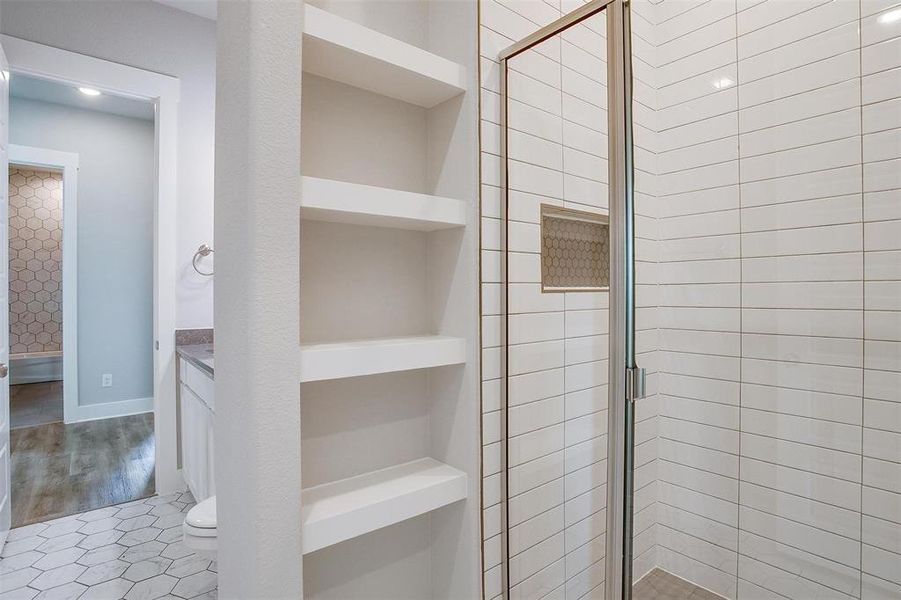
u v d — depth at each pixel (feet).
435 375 4.92
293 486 3.38
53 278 19.42
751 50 5.51
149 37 9.30
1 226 7.29
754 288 5.50
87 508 8.77
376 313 4.63
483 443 4.50
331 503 3.90
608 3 4.33
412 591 4.82
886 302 4.62
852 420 4.83
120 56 8.99
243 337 3.29
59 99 13.64
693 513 5.89
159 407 9.30
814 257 5.07
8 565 6.98
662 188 6.22
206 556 7.20
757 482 5.45
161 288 9.32
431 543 4.93
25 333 18.94
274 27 3.31
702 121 5.87
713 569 5.72
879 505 4.65
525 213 4.65
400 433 4.77
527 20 4.96
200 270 9.80
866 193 4.74
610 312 4.43
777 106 5.33
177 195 9.57
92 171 14.53
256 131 3.21
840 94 4.90
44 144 13.78
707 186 5.84
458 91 4.59
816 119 5.05
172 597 6.27
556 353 4.61
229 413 3.55
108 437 12.75
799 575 5.14
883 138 4.64
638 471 5.79
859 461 4.78
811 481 5.08
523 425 4.65
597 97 4.41
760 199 5.46
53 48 8.32
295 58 3.41
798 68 5.17
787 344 5.26
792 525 5.21
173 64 9.55
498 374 4.65
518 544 4.65
